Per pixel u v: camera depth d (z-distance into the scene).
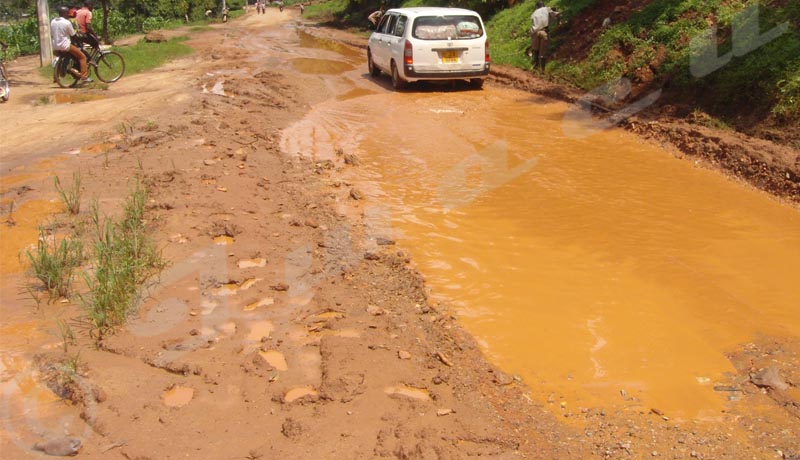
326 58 20.73
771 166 7.62
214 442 3.46
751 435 3.60
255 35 33.50
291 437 3.50
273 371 4.13
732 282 5.36
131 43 29.16
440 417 3.71
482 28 13.82
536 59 14.98
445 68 13.62
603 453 3.46
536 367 4.27
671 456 3.43
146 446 3.40
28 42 28.39
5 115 11.24
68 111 11.46
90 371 4.01
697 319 4.82
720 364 4.29
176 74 16.19
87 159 8.34
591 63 13.16
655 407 3.87
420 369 4.21
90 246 5.76
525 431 3.64
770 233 6.33
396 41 14.08
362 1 39.81
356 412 3.73
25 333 4.48
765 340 4.54
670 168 8.36
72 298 4.95
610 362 4.32
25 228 6.19
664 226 6.52
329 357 4.25
